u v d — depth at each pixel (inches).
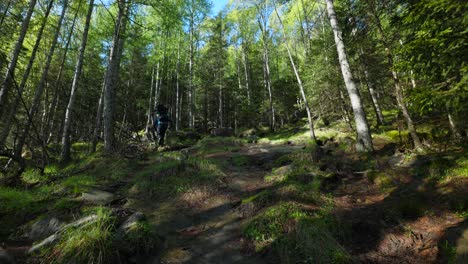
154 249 160.4
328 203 212.8
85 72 898.7
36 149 601.9
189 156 374.9
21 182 292.0
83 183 271.4
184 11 864.3
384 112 832.9
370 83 661.9
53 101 688.4
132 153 430.6
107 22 576.7
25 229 176.7
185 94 1437.0
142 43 608.4
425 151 334.3
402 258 142.7
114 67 429.4
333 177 270.5
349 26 469.4
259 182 288.2
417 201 199.3
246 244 166.2
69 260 134.4
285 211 182.9
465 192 193.5
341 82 629.0
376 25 423.2
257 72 1375.5
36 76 716.0
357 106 398.6
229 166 356.2
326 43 661.3
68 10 602.2
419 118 569.9
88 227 155.0
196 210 220.8
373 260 142.6
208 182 273.0
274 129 960.3
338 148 453.7
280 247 154.6
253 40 1189.7
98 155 389.4
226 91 1274.6
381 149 394.6
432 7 193.3
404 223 173.3
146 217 191.5
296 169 296.7
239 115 1272.1
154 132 533.3
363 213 192.4
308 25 832.9
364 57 540.1
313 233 158.6
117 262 140.5
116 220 173.3
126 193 254.1
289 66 1219.9
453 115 311.7
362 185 261.0
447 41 180.4
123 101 701.3
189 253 158.6
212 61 1095.0
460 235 139.6
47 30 638.5
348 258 141.1
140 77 981.2
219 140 595.5
